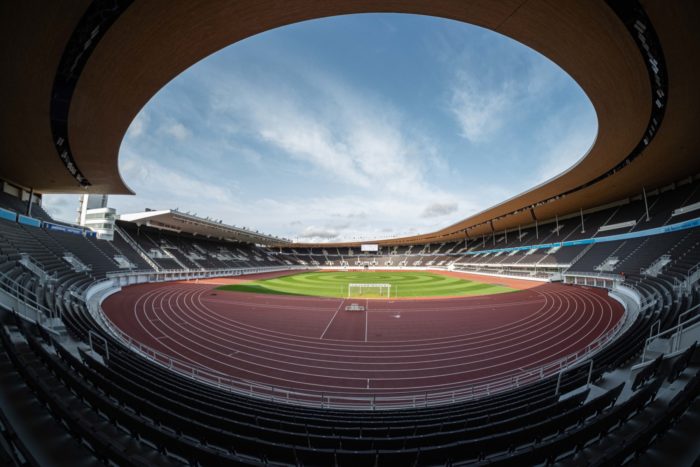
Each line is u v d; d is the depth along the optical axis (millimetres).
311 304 22047
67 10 7555
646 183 27484
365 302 23188
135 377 6609
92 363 6773
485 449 4320
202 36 9945
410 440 4547
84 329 9828
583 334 13539
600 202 35656
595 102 14461
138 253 34656
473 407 6750
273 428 5301
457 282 37531
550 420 4656
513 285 32656
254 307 20438
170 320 15969
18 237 18672
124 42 9203
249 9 9430
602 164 22812
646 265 21516
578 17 9680
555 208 39625
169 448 3869
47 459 3490
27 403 4477
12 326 7781
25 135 13656
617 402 5898
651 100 13578
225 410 5527
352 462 4016
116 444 4031
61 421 4090
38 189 24156
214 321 16234
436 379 9539
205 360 10703
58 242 23641
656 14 8883
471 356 11500
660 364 6875
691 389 4512
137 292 24156
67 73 9852
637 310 15086
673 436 3932
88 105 11711
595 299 20828
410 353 11852
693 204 22359
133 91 11594
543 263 37094
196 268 39844
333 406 7711
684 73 11445
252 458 4309
